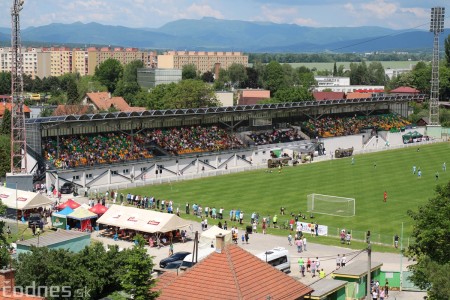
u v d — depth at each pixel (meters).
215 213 119.06
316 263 84.94
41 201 114.38
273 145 192.50
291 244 101.06
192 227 110.81
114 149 163.25
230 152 180.62
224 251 56.22
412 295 77.94
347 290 73.12
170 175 166.50
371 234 106.44
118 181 155.75
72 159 152.25
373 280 77.88
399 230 110.19
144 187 149.00
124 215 103.12
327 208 126.25
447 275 59.12
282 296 53.84
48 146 154.62
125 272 58.59
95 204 117.69
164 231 97.50
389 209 126.38
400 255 94.25
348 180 157.88
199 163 173.00
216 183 154.25
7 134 197.50
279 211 124.25
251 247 98.25
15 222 110.12
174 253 91.44
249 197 137.50
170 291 54.19
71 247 82.06
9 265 59.16
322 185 151.38
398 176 163.12
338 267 84.38
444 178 160.12
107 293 60.38
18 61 136.38
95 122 161.88
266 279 55.06
